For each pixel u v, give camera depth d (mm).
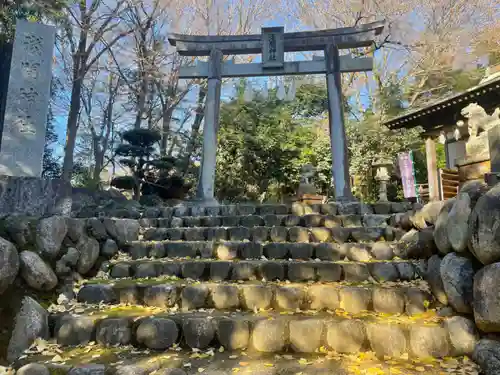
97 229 4215
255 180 15773
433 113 12117
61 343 2883
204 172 8672
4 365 2623
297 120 17562
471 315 2588
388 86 17594
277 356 2584
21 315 2834
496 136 5223
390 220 5102
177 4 16828
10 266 2861
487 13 16703
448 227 2838
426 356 2500
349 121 16906
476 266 2584
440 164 17719
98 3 12953
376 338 2594
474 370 2273
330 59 9141
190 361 2518
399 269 3518
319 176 15172
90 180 15102
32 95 5242
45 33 5422
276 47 9227
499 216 2219
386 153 15430
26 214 3629
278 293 3178
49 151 15289
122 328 2857
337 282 3520
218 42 9469
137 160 13156
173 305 3301
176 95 17688
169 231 5184
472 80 16484
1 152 5035
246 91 15391
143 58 15672
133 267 4004
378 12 16047
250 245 4309
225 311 3131
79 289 3551
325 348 2646
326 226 5246
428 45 16359
